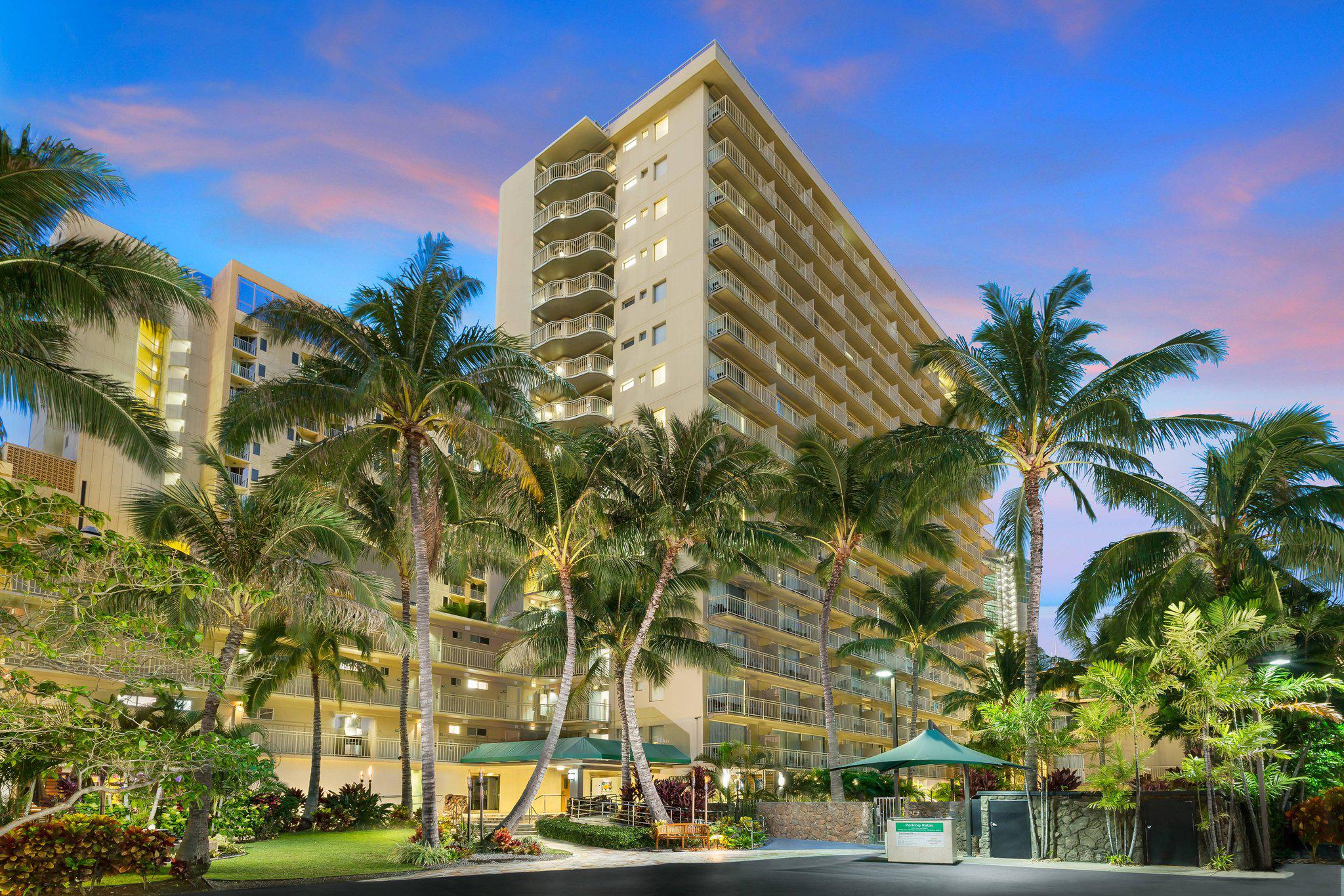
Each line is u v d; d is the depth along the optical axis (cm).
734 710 4825
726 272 5491
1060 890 1572
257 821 2766
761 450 3058
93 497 4288
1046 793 2320
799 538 3478
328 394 2381
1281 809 2394
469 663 4900
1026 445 2742
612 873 1988
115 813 1911
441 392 2422
